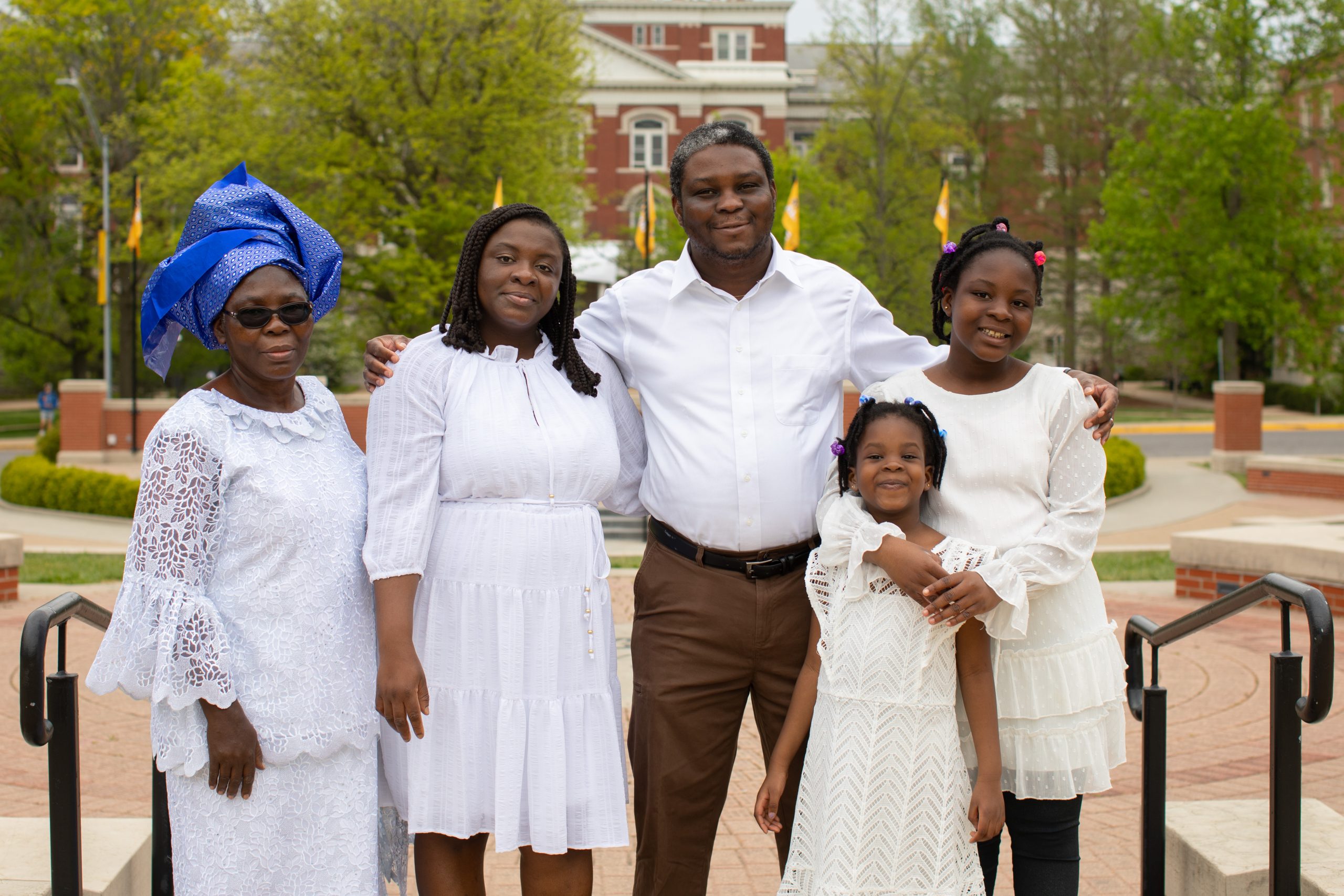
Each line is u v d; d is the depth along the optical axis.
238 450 2.67
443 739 2.90
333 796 2.74
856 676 2.88
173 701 2.53
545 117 25.94
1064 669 2.88
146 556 2.58
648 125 46.19
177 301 2.75
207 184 23.66
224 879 2.62
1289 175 28.67
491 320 3.10
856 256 30.25
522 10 24.66
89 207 32.06
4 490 18.44
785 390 3.25
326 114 23.45
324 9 23.48
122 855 3.30
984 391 3.02
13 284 32.97
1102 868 4.07
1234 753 5.41
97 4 31.83
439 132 23.50
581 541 2.99
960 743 2.93
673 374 3.27
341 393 35.88
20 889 2.90
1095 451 2.95
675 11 48.31
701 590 3.24
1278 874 2.89
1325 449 25.34
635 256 29.52
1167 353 33.38
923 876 2.81
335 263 2.91
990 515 2.92
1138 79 34.03
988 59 41.72
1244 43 28.11
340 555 2.78
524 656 2.90
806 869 2.93
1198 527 14.30
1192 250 29.48
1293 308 28.11
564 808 2.88
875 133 32.88
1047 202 41.75
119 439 23.72
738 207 3.15
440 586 2.93
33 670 2.63
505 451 2.93
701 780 3.31
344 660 2.76
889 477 2.87
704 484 3.19
